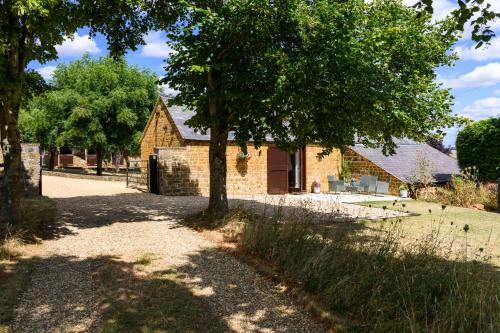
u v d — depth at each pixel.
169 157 15.59
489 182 16.69
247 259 6.36
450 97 9.12
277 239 6.45
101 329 4.00
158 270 5.82
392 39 8.12
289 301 4.89
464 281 4.61
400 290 4.47
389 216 11.62
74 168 37.34
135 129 27.14
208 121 9.72
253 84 8.16
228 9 7.33
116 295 4.82
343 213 11.96
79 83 25.33
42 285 5.12
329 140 8.45
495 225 10.76
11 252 6.38
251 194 17.86
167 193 15.48
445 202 15.38
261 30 7.31
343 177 20.80
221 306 4.70
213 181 9.59
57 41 7.56
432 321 4.15
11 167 7.65
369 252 5.57
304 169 19.52
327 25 7.01
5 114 7.49
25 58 7.55
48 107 25.27
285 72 7.19
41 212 9.95
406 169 19.16
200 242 7.51
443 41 9.05
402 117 8.27
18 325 4.05
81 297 4.77
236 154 17.48
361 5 8.13
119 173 32.19
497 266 6.40
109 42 10.42
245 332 4.12
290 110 7.95
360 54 7.20
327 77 7.25
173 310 4.50
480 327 3.81
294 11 7.22
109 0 8.91
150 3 9.61
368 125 9.01
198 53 7.68
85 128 24.61
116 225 9.10
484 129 17.11
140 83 27.84
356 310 4.51
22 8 5.89
